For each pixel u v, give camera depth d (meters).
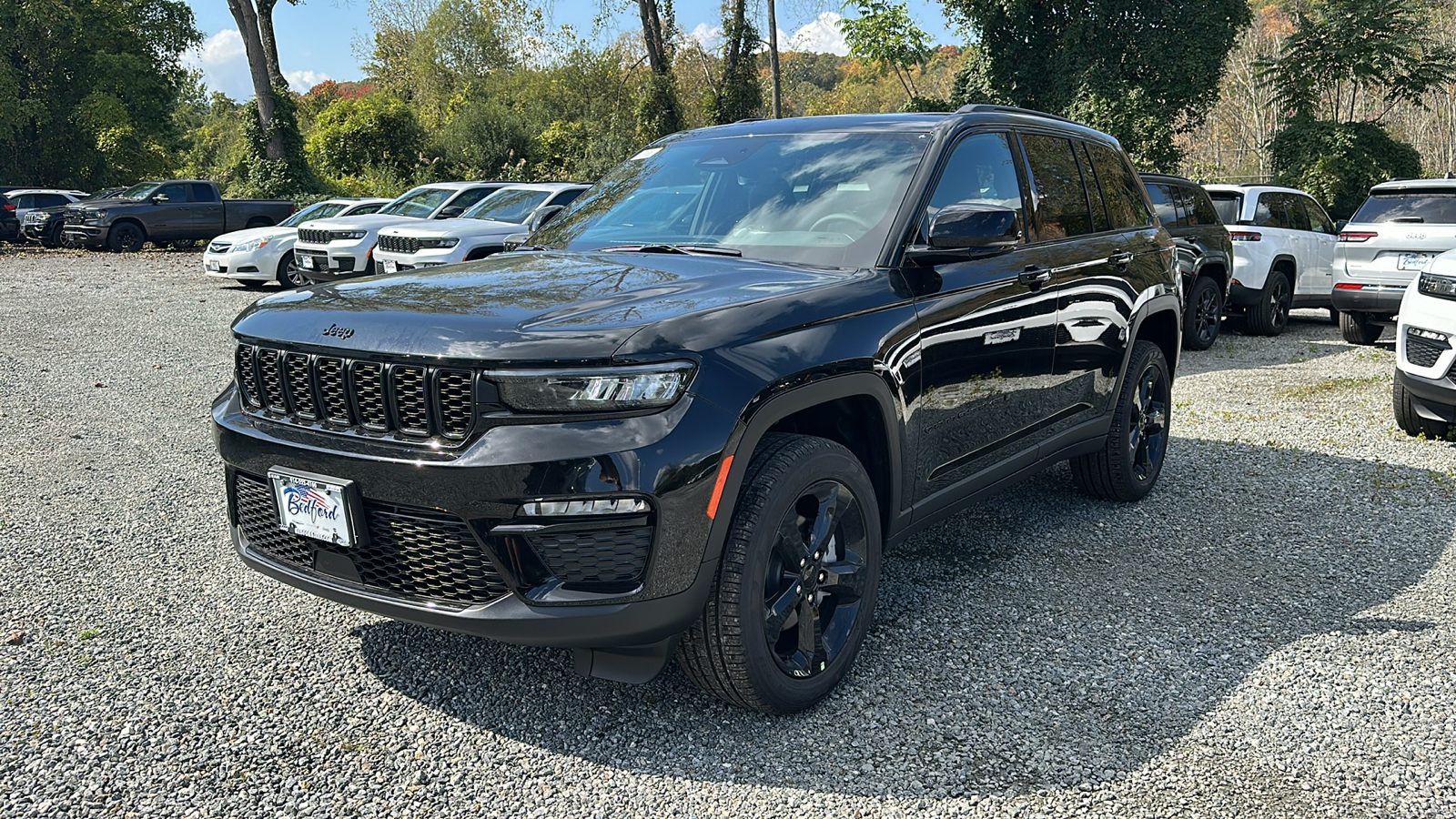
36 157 36.16
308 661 3.14
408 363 2.45
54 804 2.39
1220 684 2.99
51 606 3.52
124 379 7.79
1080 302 3.99
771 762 2.60
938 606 3.58
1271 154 24.17
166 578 3.79
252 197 29.88
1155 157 23.38
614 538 2.37
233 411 2.89
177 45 38.03
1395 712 2.82
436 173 37.59
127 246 21.84
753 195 3.55
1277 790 2.46
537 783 2.51
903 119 3.71
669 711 2.86
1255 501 4.79
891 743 2.69
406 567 2.55
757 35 31.72
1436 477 5.11
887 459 3.04
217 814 2.36
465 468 2.35
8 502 4.68
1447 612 3.48
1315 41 23.03
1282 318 10.88
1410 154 22.66
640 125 34.25
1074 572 3.90
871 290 2.98
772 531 2.62
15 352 8.95
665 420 2.37
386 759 2.61
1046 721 2.79
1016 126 3.96
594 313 2.49
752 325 2.60
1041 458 3.94
